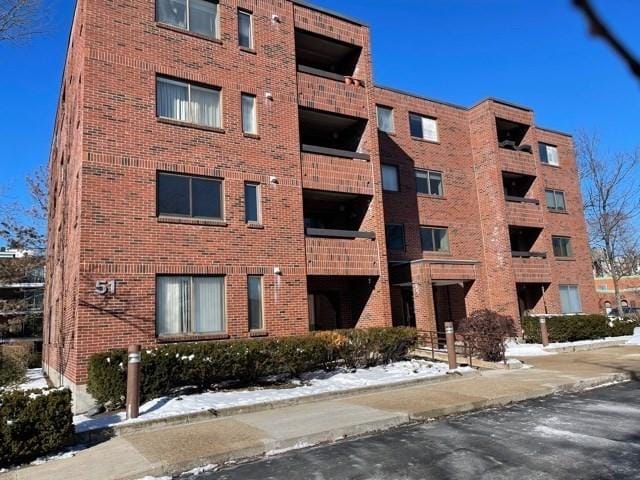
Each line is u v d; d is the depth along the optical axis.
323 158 17.19
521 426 8.36
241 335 14.10
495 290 23.86
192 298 13.61
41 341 28.55
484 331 15.70
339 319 18.81
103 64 13.34
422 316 19.34
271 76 16.41
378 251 17.78
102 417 9.71
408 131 23.55
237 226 14.67
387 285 17.70
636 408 9.34
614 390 11.38
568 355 18.00
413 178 23.14
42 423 7.61
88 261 12.19
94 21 13.41
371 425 8.63
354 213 18.98
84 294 11.99
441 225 23.50
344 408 9.91
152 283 12.95
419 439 7.85
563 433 7.75
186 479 6.62
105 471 6.77
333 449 7.58
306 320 15.45
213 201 14.52
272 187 15.65
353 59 19.58
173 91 14.52
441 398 10.52
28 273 33.12
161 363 11.02
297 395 10.91
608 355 17.28
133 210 13.03
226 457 7.28
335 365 14.50
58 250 18.72
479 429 8.30
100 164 12.78
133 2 14.15
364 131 18.78
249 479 6.41
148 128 13.68
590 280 27.58
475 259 24.23
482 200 24.89
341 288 18.98
